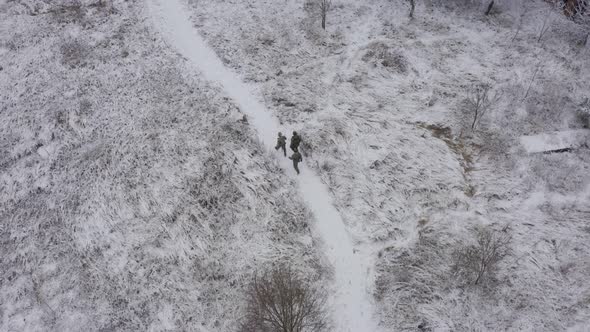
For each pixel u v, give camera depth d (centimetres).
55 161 1845
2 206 1730
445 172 1750
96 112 1998
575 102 2014
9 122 1988
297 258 1505
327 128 1878
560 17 2511
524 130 1898
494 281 1423
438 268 1459
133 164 1798
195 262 1523
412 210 1638
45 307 1451
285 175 1744
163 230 1606
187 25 2419
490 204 1659
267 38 2327
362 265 1491
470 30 2408
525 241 1539
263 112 1977
